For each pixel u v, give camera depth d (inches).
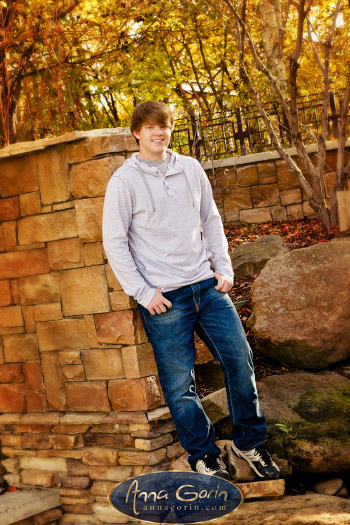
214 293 111.9
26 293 135.1
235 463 114.8
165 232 107.2
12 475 137.2
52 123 338.3
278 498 112.2
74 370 129.6
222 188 315.9
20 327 136.5
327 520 99.1
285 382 135.3
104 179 121.3
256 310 148.6
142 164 107.3
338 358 140.3
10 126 303.0
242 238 276.8
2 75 287.9
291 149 295.7
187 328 109.2
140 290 105.6
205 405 127.6
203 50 422.9
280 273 152.9
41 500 127.5
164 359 109.0
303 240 241.1
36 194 131.3
